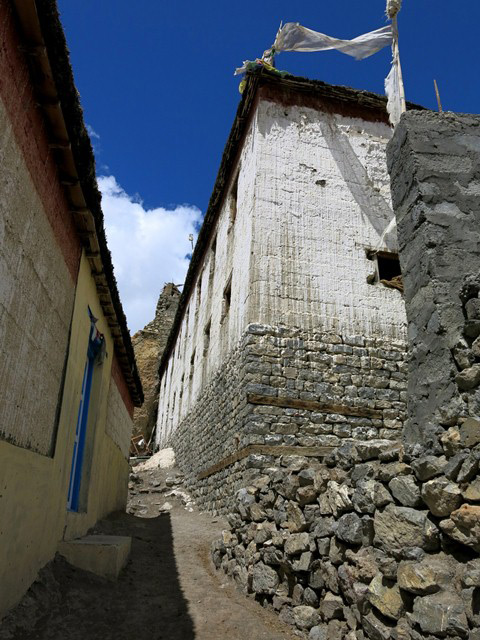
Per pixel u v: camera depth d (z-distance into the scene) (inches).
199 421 515.5
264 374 338.0
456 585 96.3
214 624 158.2
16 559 131.6
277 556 167.8
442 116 148.6
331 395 343.0
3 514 118.5
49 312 154.0
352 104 445.1
